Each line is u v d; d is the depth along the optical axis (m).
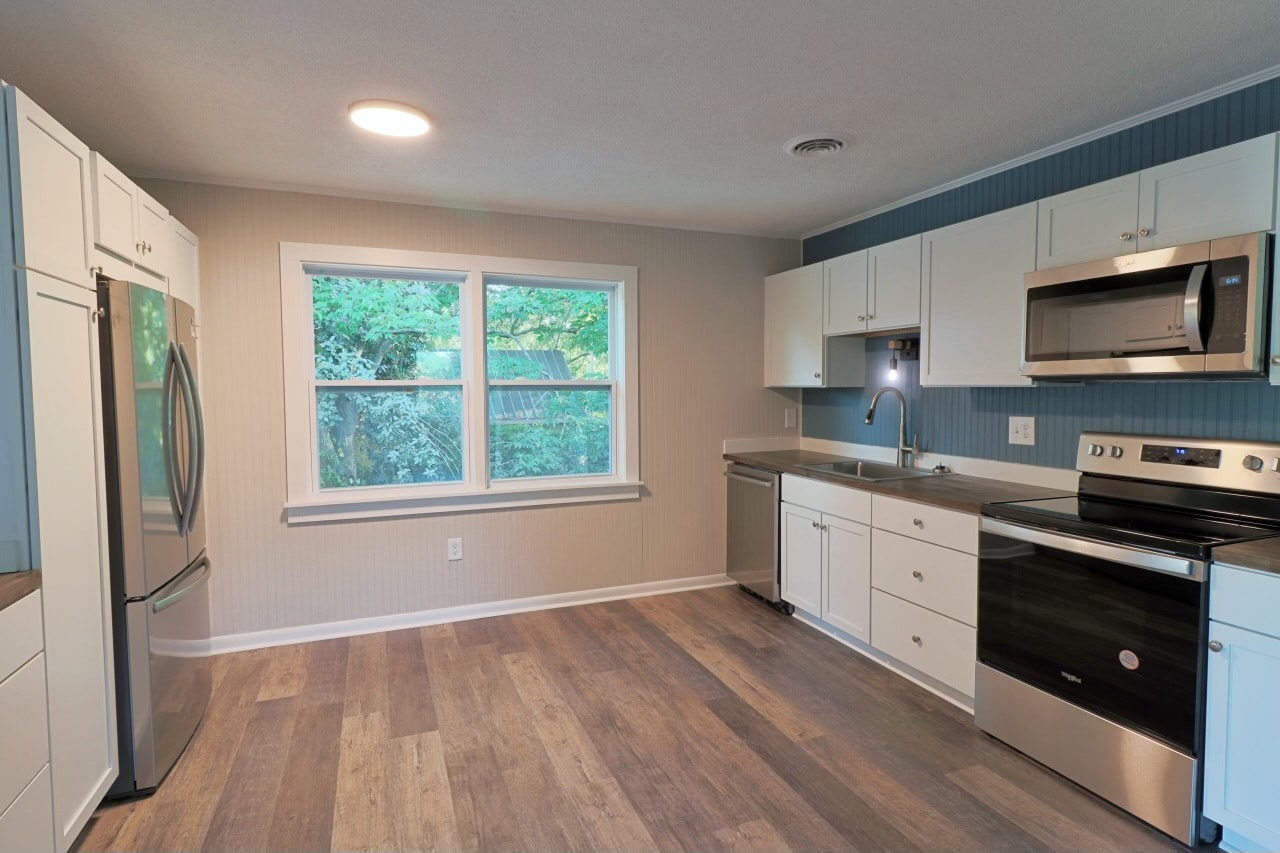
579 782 2.14
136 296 2.04
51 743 1.66
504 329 3.77
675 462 4.12
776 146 2.70
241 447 3.21
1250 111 2.10
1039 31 1.83
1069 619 2.07
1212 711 1.72
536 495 3.77
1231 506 2.05
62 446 1.74
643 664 3.04
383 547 3.48
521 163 2.89
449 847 1.85
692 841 1.86
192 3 1.66
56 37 1.82
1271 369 1.81
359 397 3.48
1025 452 2.88
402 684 2.85
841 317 3.56
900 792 2.07
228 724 2.51
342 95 2.21
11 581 1.57
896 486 2.85
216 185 3.11
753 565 3.89
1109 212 2.21
